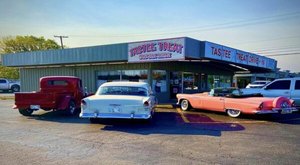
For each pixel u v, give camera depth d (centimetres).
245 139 730
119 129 861
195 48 1420
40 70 2381
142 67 1752
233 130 854
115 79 1912
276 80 1359
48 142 688
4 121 1030
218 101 1177
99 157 562
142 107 877
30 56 2180
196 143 680
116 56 1670
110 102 880
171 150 615
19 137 745
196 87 2239
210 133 804
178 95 1385
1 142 688
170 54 1391
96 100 888
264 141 710
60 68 2242
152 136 759
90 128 878
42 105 1125
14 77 4969
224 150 618
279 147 650
